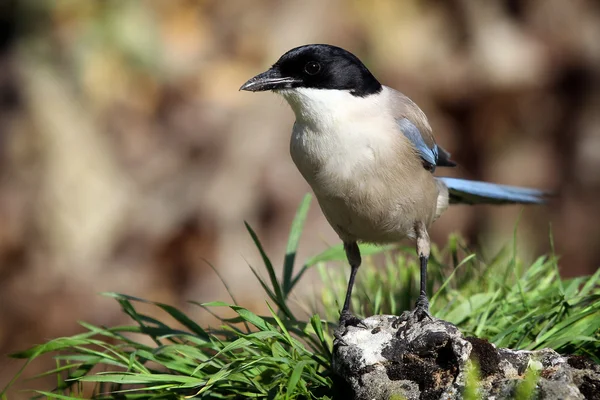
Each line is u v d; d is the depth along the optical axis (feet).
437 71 47.19
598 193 46.47
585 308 21.75
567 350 20.99
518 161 47.11
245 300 43.29
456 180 29.53
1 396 21.35
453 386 18.31
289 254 25.62
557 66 48.16
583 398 17.39
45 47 47.34
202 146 46.62
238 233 44.91
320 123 23.84
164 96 47.44
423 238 24.94
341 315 23.72
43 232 45.21
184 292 44.47
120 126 46.78
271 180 45.47
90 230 45.16
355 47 46.60
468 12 47.91
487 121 47.60
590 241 45.70
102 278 44.80
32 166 45.93
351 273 25.46
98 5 47.32
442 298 25.21
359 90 24.16
